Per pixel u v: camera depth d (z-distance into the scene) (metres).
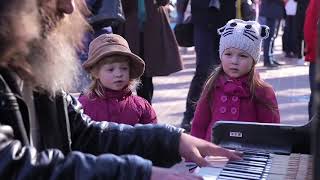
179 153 1.75
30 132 1.46
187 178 1.34
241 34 3.20
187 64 10.34
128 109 3.32
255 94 3.19
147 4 4.96
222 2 5.35
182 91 7.59
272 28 9.95
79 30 1.67
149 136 1.77
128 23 4.95
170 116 6.05
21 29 1.31
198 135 3.30
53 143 1.66
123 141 1.78
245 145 1.98
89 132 1.82
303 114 6.06
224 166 1.72
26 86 1.49
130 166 1.31
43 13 1.46
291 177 1.64
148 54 5.00
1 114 1.34
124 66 3.30
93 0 4.18
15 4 1.29
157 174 1.32
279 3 9.91
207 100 3.30
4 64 1.37
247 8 5.38
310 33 4.62
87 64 3.29
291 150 1.93
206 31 5.40
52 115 1.65
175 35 5.66
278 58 11.27
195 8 5.43
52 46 1.52
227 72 3.27
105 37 3.35
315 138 0.92
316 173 0.92
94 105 3.29
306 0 10.05
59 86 1.65
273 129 1.95
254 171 1.69
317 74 0.86
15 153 1.25
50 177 1.26
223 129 2.00
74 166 1.29
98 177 1.28
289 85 8.04
